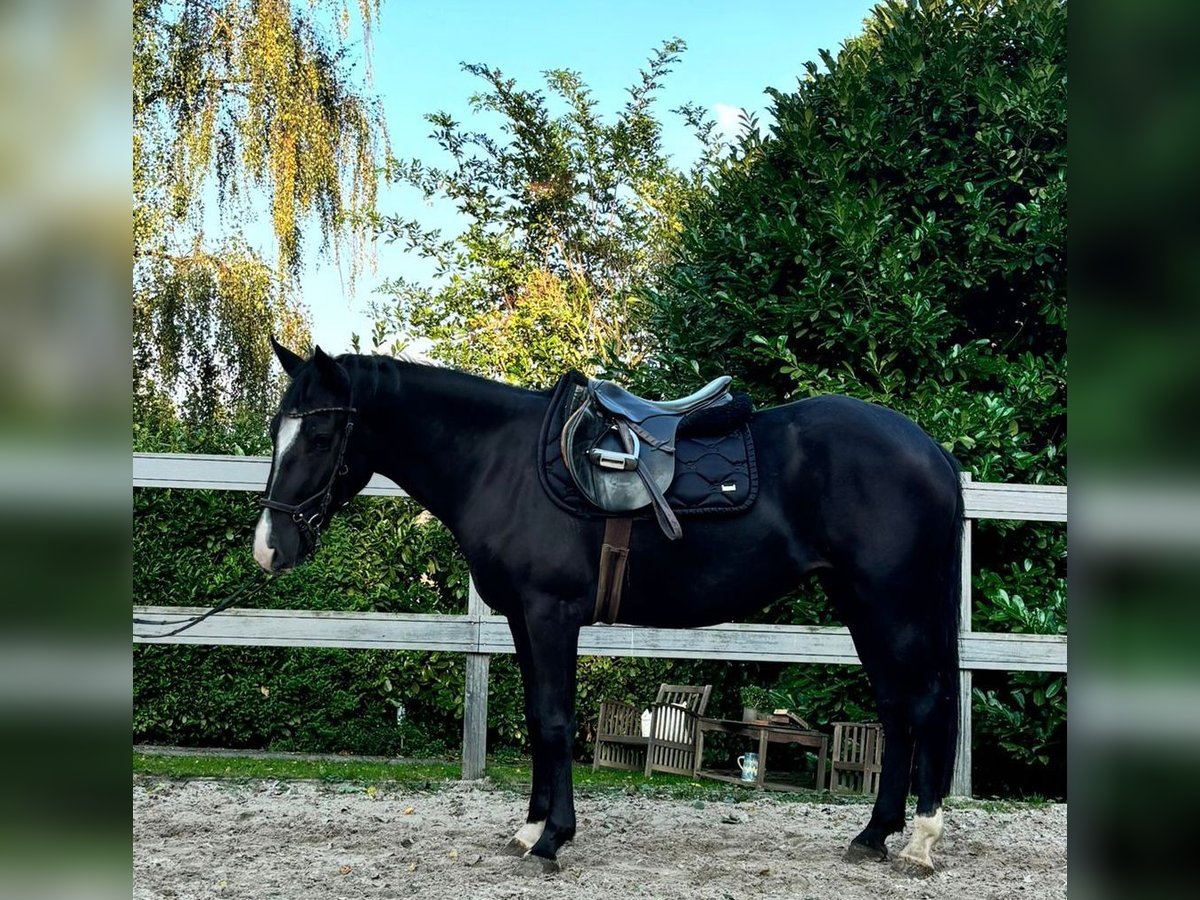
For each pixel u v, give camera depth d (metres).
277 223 10.24
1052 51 5.93
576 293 12.41
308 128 10.44
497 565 3.50
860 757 5.25
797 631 4.96
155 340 10.42
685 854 3.72
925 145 6.11
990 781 5.71
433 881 3.27
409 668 5.96
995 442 5.30
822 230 5.74
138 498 5.77
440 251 13.05
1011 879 3.46
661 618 3.60
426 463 3.61
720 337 5.98
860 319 5.59
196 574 5.80
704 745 5.99
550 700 3.45
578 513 3.45
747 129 6.83
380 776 5.10
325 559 5.92
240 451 5.98
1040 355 6.16
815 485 3.53
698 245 6.37
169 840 3.77
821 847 3.87
